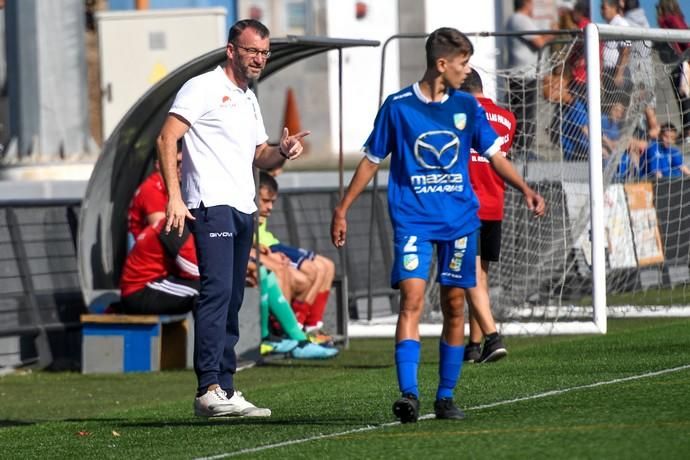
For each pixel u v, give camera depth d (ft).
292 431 83.30
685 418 76.79
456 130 80.28
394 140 81.30
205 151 90.17
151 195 134.31
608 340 130.72
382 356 136.87
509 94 156.56
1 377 131.85
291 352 135.33
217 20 209.97
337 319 147.13
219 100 90.17
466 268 80.59
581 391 93.25
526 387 98.22
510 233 160.97
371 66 256.32
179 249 131.54
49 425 95.40
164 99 138.00
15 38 190.60
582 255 166.71
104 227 141.49
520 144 160.25
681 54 171.01
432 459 68.95
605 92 161.99
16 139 190.90
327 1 246.68
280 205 167.32
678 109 172.45
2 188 169.48
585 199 164.76
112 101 211.82
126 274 133.39
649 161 172.86
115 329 132.46
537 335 142.72
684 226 175.11
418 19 237.66
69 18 191.83
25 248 140.87
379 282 176.35
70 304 143.23
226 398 90.53
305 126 265.34
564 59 150.82
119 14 211.61
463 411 85.81
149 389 119.55
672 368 104.06
